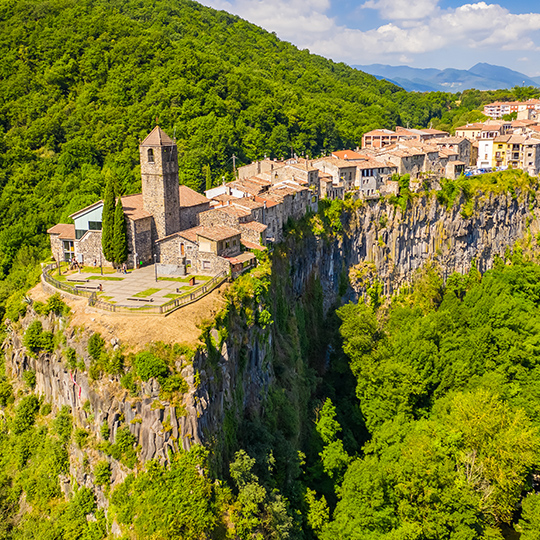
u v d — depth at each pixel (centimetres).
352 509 7769
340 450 9256
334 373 11812
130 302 7600
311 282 12544
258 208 10488
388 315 15100
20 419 7738
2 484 7350
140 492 6172
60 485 7081
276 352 9694
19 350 8369
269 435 7788
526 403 9925
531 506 7931
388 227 15325
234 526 6288
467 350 10806
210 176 17275
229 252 9306
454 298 14162
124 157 17738
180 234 9344
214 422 6844
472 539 7181
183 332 6881
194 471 6172
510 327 11588
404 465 7762
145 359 6444
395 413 9931
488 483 7681
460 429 8238
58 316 7688
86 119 19538
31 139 18538
